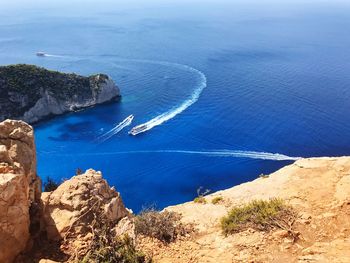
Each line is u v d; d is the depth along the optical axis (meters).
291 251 16.08
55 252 13.37
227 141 113.81
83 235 14.12
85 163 105.12
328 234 16.98
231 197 23.50
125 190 89.88
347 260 14.77
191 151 109.06
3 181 12.66
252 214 19.02
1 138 16.19
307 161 25.72
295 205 19.66
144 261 14.99
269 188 23.14
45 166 103.12
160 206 82.88
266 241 16.88
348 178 21.70
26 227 13.30
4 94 134.25
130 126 127.62
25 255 13.14
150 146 112.31
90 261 13.12
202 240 17.86
